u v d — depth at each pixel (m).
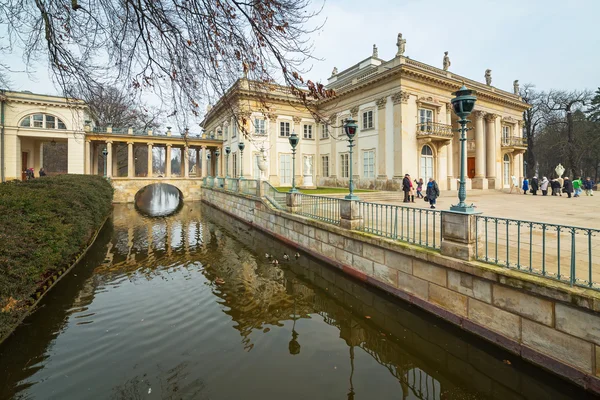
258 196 15.77
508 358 4.59
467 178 28.28
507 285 4.62
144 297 7.25
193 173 51.22
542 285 4.18
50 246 6.73
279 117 29.66
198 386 4.11
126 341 5.27
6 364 4.57
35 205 7.11
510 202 17.53
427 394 4.01
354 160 26.78
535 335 4.31
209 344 5.20
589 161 43.88
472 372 4.52
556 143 38.16
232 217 20.86
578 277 4.58
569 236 7.73
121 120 19.22
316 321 6.12
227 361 4.70
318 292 7.64
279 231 13.14
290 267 9.61
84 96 5.38
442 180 24.69
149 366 4.56
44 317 6.09
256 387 4.10
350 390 4.06
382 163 23.92
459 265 5.31
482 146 28.39
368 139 25.38
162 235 14.77
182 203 31.52
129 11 4.54
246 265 9.88
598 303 3.62
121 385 4.12
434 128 23.45
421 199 20.03
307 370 4.50
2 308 4.81
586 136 38.41
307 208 11.29
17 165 26.62
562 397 3.96
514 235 7.91
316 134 31.55
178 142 34.03
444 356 4.93
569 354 3.96
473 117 29.16
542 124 43.03
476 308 5.11
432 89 24.03
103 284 8.10
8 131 26.16
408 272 6.48
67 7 4.51
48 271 7.56
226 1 4.26
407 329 5.82
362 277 7.86
